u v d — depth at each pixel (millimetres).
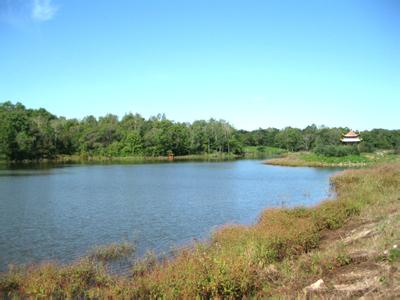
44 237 23062
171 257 18531
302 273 13016
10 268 16469
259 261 14242
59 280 14500
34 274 15141
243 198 39406
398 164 50906
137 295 12867
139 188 47188
